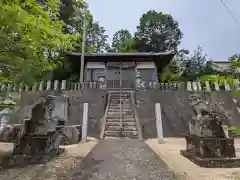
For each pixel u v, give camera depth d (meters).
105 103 15.48
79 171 5.06
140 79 20.16
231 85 6.05
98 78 21.69
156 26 42.56
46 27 4.65
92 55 21.12
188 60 30.11
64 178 4.53
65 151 7.76
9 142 10.68
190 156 6.35
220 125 6.20
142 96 15.47
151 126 13.73
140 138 11.74
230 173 4.91
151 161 6.09
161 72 27.28
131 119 13.66
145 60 22.16
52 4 5.50
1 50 4.47
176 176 4.69
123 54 21.22
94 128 13.55
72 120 14.52
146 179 4.49
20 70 5.21
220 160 5.54
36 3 4.63
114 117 13.98
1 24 4.00
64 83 16.14
